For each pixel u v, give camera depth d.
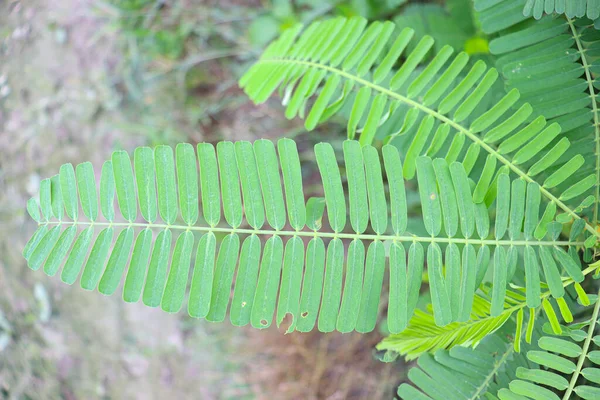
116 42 0.53
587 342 0.24
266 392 0.49
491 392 0.26
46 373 0.59
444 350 0.26
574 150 0.27
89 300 0.55
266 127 0.50
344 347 0.47
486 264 0.24
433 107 0.30
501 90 0.30
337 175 0.23
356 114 0.28
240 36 0.51
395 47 0.28
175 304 0.22
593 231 0.25
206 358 0.51
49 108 0.56
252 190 0.23
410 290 0.23
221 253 0.22
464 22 0.36
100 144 0.53
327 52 0.30
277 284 0.22
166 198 0.22
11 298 0.60
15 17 0.58
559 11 0.26
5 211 0.59
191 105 0.52
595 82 0.27
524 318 0.28
